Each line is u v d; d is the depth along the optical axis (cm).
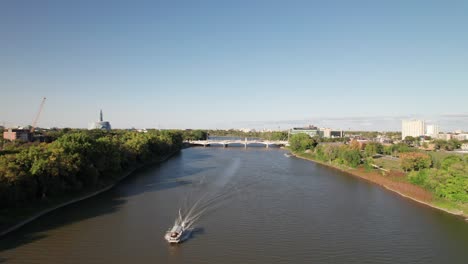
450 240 10119
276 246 9556
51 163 13000
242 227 10988
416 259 8906
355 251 9319
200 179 18738
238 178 19225
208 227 10956
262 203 13838
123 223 11169
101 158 16362
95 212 12300
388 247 9600
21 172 11775
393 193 15988
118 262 8456
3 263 8281
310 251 9256
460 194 12900
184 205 13338
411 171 17962
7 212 10938
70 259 8569
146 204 13412
